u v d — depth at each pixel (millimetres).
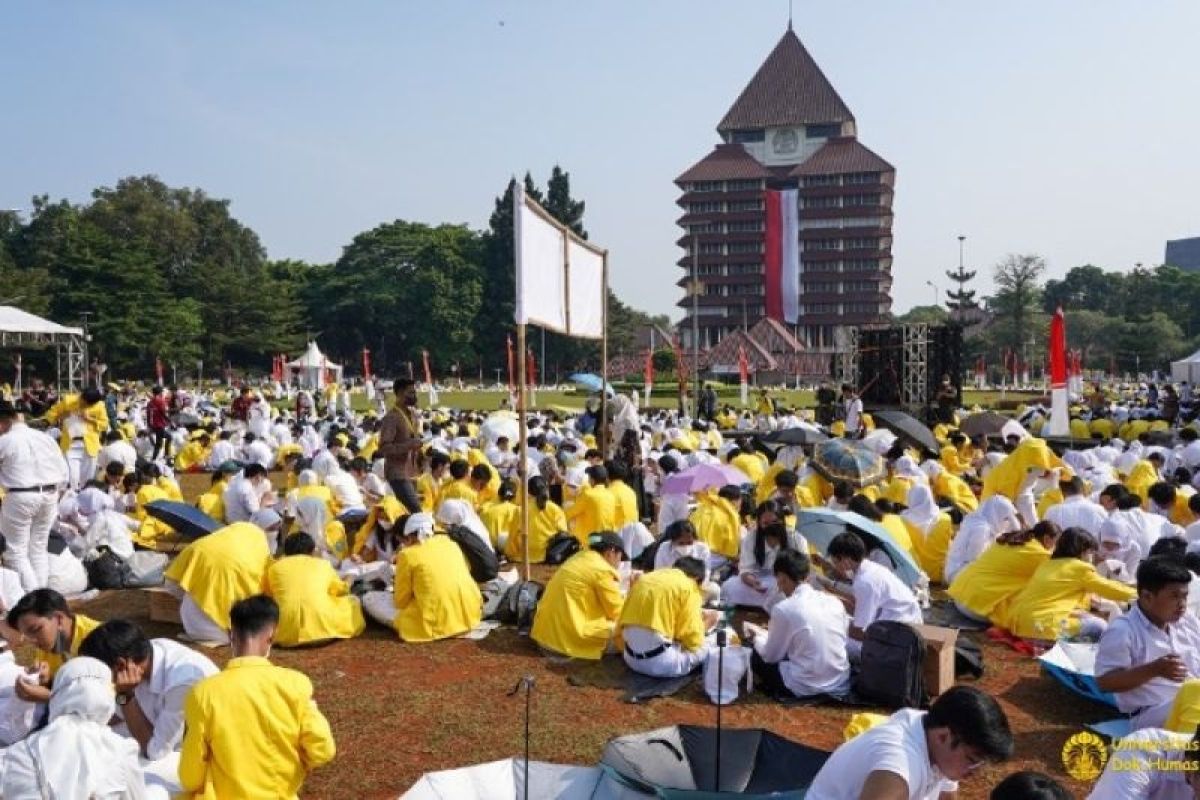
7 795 4352
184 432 26859
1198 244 175000
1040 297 128125
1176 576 6547
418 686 8320
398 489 12023
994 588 9891
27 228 88188
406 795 5516
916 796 3920
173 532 13992
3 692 6078
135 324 70875
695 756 6008
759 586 10547
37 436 10289
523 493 10969
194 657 5852
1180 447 18844
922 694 7844
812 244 107875
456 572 9766
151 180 95312
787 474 12367
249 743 5156
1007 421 23734
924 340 39188
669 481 12781
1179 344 95375
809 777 5805
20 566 10148
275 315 86938
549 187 100375
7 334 42719
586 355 105062
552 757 6875
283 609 9328
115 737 4668
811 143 115062
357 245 107688
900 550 9930
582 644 9078
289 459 20031
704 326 110062
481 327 102688
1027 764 6906
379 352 107000
